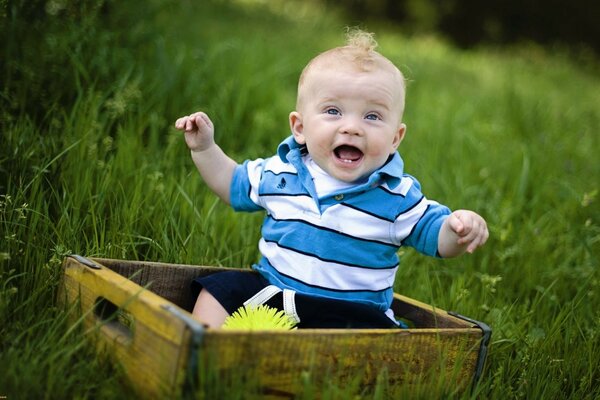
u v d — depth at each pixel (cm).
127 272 254
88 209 307
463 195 467
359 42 284
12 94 373
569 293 372
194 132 284
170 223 326
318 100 267
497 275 376
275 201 271
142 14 516
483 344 249
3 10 368
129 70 436
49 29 416
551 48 1697
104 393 201
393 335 221
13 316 240
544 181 520
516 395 267
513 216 462
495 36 1706
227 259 332
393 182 263
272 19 1085
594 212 477
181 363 184
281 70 658
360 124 261
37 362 207
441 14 1686
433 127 633
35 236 276
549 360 287
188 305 269
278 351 197
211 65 565
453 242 251
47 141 337
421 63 1025
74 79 404
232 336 188
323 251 256
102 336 216
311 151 268
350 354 212
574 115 814
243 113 523
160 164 385
